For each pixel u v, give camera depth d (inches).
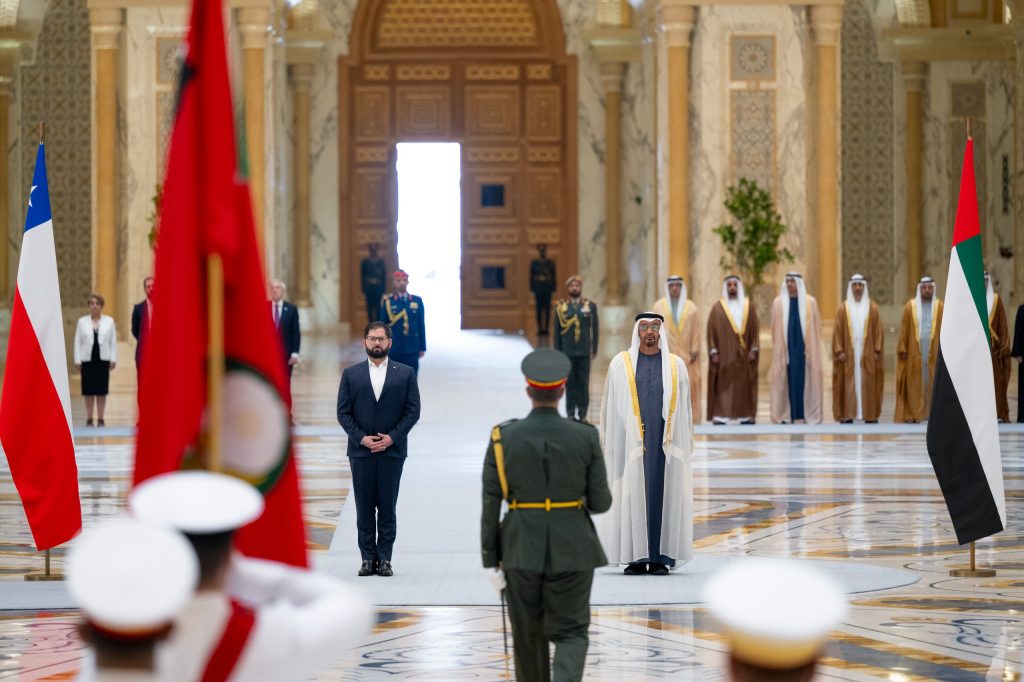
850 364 1839.3
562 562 609.0
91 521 1117.1
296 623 279.6
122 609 234.2
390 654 727.1
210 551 266.8
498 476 617.0
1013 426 1806.1
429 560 986.1
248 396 357.4
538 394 624.1
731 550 1023.0
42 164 920.3
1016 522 1146.7
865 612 823.7
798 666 203.9
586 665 700.7
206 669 267.3
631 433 930.7
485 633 773.9
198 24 348.5
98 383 1754.4
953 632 770.8
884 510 1187.9
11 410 911.0
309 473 1395.2
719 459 1494.8
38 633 775.7
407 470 1386.6
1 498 1275.8
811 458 1502.2
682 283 1793.8
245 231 359.6
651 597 861.8
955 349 939.3
